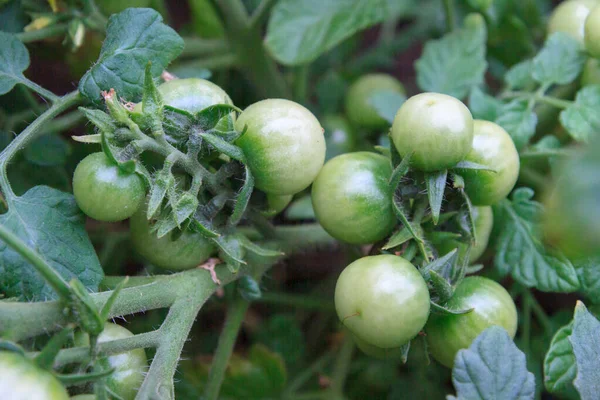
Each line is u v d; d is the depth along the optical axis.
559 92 0.47
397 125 0.37
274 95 0.54
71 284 0.33
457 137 0.36
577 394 0.44
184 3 0.65
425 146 0.36
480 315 0.38
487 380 0.36
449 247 0.40
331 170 0.38
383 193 0.38
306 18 0.50
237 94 0.55
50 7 0.45
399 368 0.51
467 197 0.38
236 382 0.47
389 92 0.48
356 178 0.38
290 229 0.44
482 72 0.47
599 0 0.46
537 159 0.45
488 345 0.36
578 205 0.31
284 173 0.37
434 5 0.61
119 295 0.36
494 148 0.38
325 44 0.50
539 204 0.43
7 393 0.31
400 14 0.61
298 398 0.48
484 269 0.47
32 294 0.36
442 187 0.37
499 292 0.39
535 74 0.45
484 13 0.50
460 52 0.48
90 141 0.35
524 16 0.53
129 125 0.35
